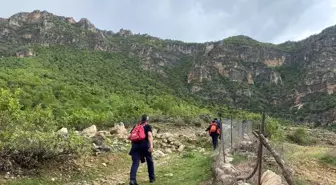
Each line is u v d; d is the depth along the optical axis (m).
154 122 28.53
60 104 41.56
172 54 174.25
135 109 36.69
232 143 10.77
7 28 154.62
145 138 7.31
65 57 127.88
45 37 151.12
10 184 6.21
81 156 8.93
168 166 9.60
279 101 136.25
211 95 133.62
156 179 7.90
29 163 7.28
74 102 44.56
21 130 7.75
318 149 14.80
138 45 170.50
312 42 166.25
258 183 6.28
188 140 17.34
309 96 129.00
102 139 12.30
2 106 7.85
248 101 132.00
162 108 44.81
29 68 90.88
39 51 128.25
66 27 164.88
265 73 158.00
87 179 7.55
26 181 6.53
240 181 6.64
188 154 11.54
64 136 8.56
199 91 136.00
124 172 8.82
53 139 7.94
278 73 156.50
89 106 43.78
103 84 93.62
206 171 8.12
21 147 7.35
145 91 98.88
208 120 35.66
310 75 140.38
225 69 154.25
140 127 7.37
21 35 153.25
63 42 151.12
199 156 11.43
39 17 167.00
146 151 7.30
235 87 141.62
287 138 30.75
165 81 139.88
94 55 143.38
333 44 155.50
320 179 8.48
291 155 11.39
